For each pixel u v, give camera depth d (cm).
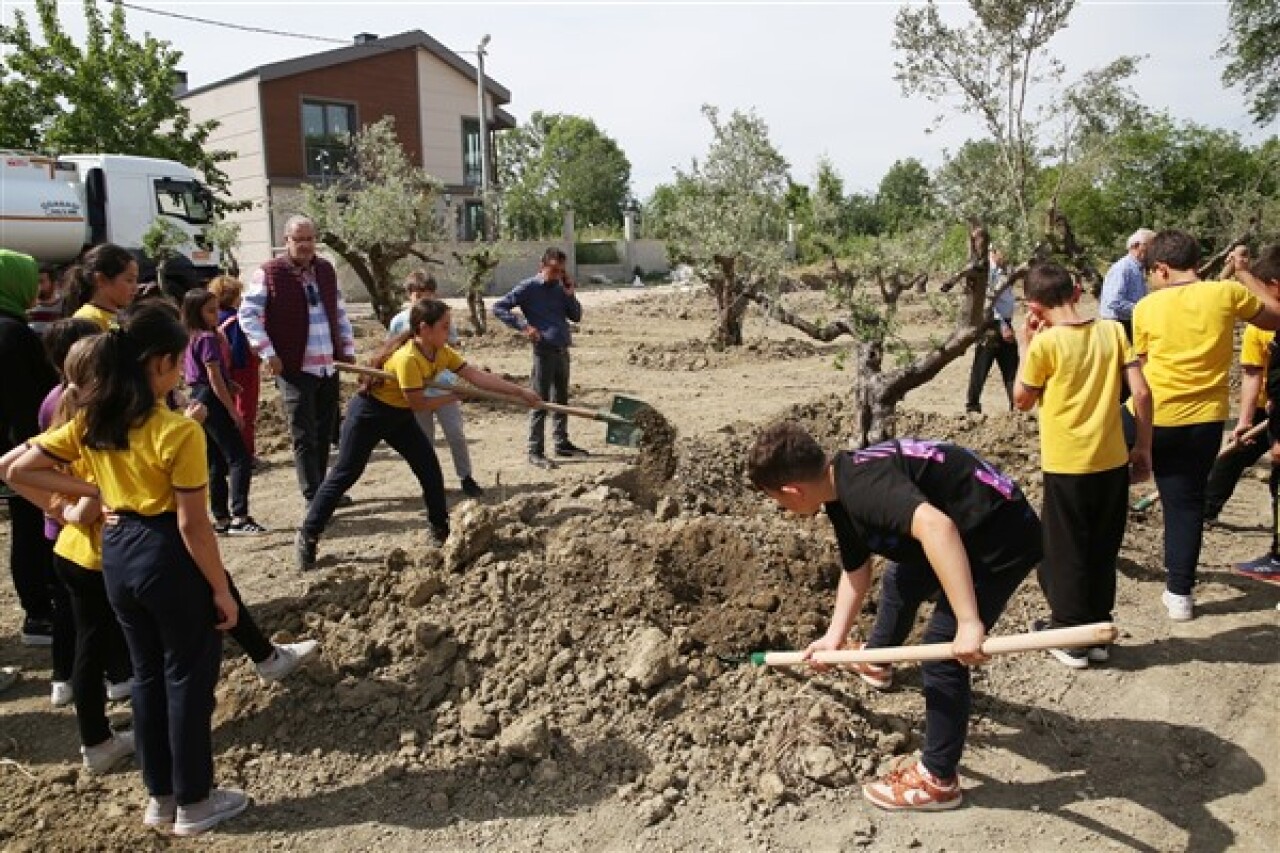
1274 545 564
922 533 310
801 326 678
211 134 3156
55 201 1761
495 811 376
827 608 484
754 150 1398
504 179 5744
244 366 729
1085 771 388
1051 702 432
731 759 395
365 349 1627
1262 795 372
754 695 423
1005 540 338
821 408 873
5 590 605
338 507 753
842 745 395
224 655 464
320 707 425
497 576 482
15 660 511
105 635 395
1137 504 647
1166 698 433
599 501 613
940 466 338
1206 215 2003
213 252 2048
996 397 1152
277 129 3061
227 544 664
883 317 650
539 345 841
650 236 4369
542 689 427
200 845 359
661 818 368
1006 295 882
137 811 379
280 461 915
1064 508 446
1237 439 633
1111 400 438
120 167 1867
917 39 634
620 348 1745
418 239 1792
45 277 702
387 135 1995
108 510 351
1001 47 624
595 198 6103
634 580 485
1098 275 877
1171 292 495
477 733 408
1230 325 482
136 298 546
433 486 614
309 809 379
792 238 1249
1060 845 347
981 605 345
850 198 1722
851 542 358
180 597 348
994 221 666
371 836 364
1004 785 380
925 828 357
